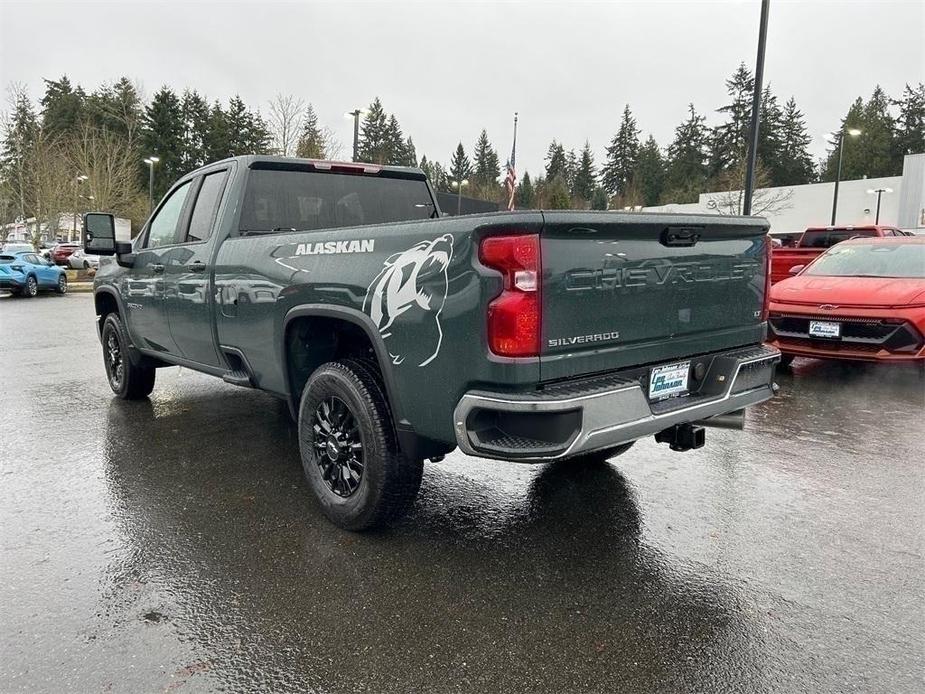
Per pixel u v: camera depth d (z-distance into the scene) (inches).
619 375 111.4
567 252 100.3
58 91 2672.2
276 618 101.0
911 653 94.0
